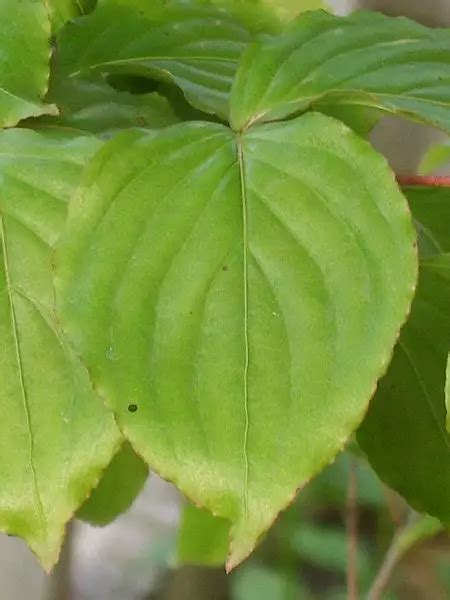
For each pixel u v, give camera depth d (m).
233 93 0.27
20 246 0.26
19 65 0.27
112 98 0.31
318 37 0.28
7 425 0.25
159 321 0.24
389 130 0.45
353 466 0.46
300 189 0.25
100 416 0.25
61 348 0.25
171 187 0.25
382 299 0.24
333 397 0.24
